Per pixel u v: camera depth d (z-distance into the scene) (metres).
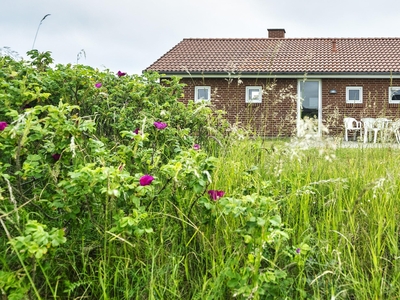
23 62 4.18
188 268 2.18
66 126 2.08
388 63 18.94
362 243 2.43
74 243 2.02
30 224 1.52
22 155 2.33
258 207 1.90
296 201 2.87
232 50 21.16
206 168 2.10
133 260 2.05
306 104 18.88
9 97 2.78
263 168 3.64
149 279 1.90
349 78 18.52
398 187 3.07
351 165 3.72
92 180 1.78
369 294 1.95
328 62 19.34
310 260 2.16
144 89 4.32
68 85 3.63
